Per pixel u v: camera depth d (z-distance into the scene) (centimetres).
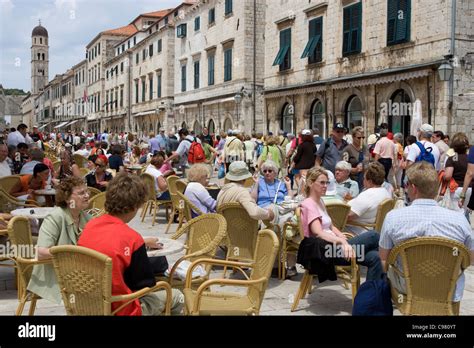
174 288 521
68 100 7469
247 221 691
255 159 2042
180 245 521
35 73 7088
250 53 3241
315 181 604
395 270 467
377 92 2178
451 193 898
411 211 460
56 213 503
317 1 2566
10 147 1362
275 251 438
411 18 2002
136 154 1906
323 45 2523
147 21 6294
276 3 2927
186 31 4122
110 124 6050
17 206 900
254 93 3247
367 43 2234
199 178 841
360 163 1048
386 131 1324
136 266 402
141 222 1195
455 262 433
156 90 4709
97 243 391
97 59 6444
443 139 1391
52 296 487
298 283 718
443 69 1792
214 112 3656
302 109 2705
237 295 506
